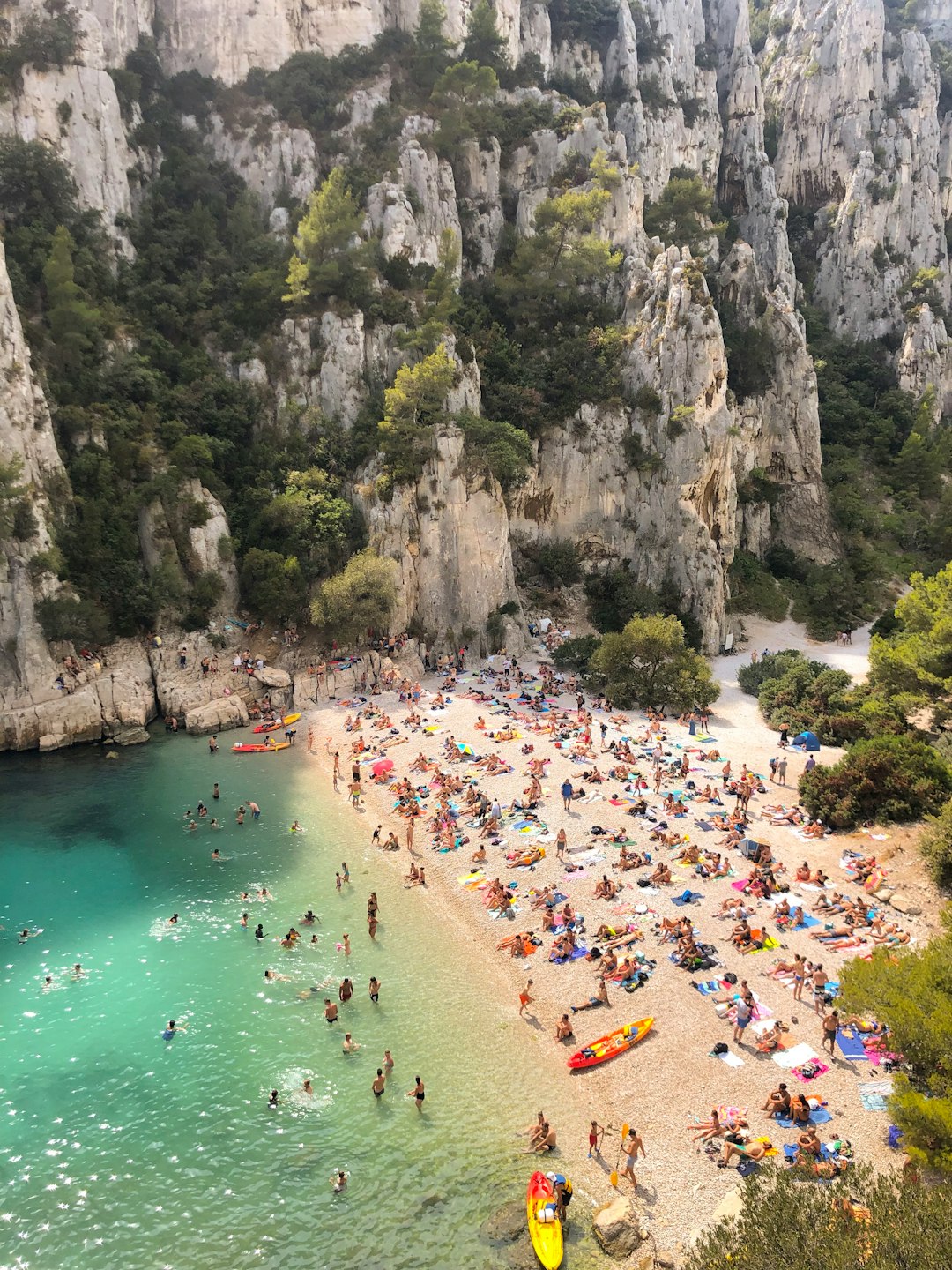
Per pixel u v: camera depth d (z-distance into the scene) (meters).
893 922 38.00
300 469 80.38
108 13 96.31
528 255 93.56
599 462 87.94
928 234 132.88
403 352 85.50
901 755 48.22
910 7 153.00
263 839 48.69
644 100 123.94
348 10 108.06
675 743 60.00
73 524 69.12
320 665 71.62
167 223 92.94
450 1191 26.14
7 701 61.94
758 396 103.12
